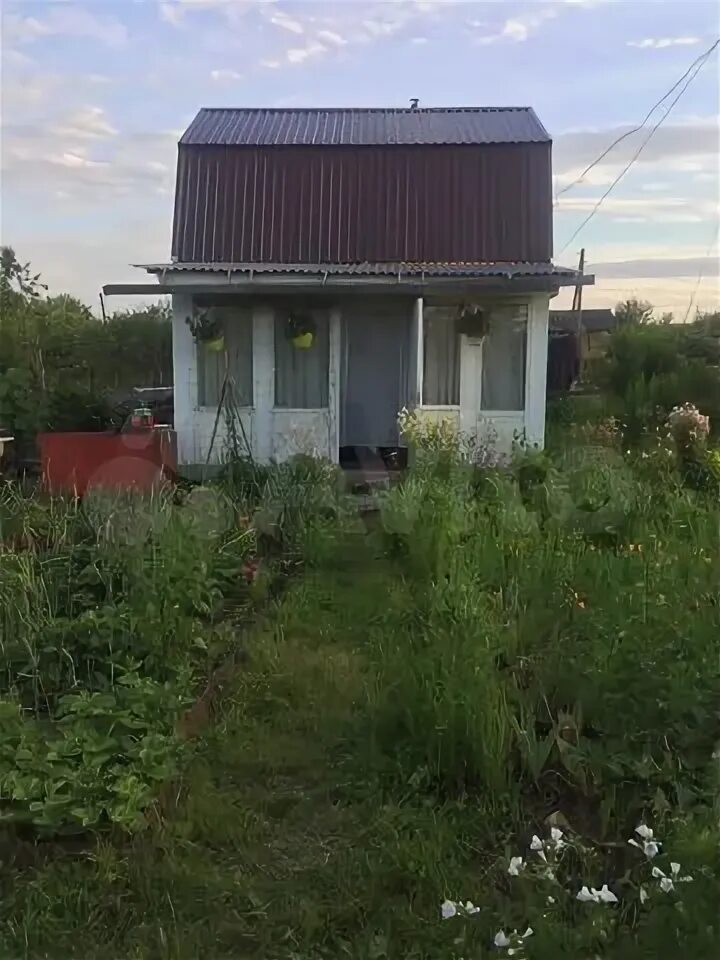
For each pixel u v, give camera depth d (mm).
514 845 3797
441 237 13016
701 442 10547
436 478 9070
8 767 4082
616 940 3117
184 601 6219
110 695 4711
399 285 11391
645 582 5500
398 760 4406
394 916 3361
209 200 13211
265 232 13086
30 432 12445
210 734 4754
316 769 4457
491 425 12367
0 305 19156
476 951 3150
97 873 3637
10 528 7352
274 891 3551
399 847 3730
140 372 17797
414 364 12148
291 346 12273
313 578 7309
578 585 5953
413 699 4582
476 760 4207
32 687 5148
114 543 6660
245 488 10352
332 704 5035
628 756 4152
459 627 5012
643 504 7688
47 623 5629
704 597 5508
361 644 5938
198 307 12156
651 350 17219
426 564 6633
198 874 3617
